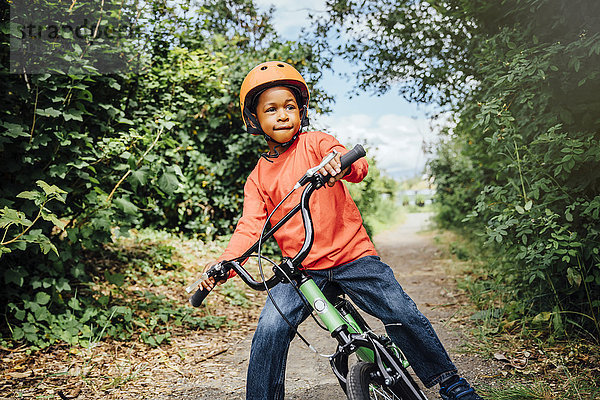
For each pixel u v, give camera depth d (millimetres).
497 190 4340
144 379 3674
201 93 8641
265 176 2541
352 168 2248
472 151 8453
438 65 7277
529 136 4625
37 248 4191
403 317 2283
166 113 5402
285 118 2414
